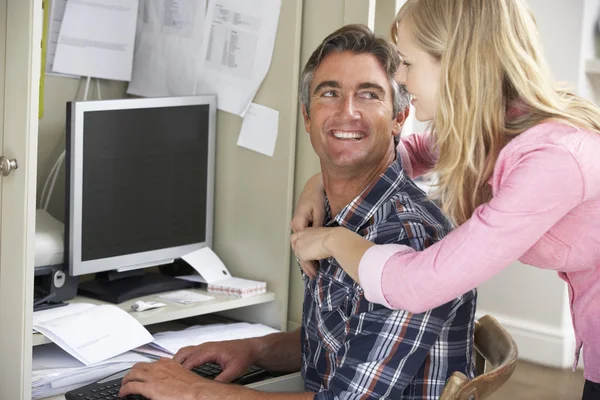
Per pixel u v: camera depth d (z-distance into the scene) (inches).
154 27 85.7
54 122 83.4
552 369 134.3
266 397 53.2
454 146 48.1
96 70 84.2
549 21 137.5
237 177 82.4
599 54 140.3
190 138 80.1
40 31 58.5
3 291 61.5
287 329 80.7
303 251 54.4
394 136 61.2
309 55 77.1
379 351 51.4
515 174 45.4
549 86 47.8
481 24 46.8
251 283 79.4
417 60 49.8
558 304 136.2
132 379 56.7
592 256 49.5
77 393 57.7
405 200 55.6
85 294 75.5
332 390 52.3
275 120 78.9
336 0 75.0
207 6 82.2
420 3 49.3
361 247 50.8
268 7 78.4
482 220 45.3
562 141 45.3
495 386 48.6
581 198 45.4
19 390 60.2
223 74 81.7
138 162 76.3
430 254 46.6
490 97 47.2
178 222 80.4
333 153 58.5
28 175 59.1
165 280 79.6
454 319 53.3
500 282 142.3
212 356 64.3
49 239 71.2
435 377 52.9
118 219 75.4
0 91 60.5
